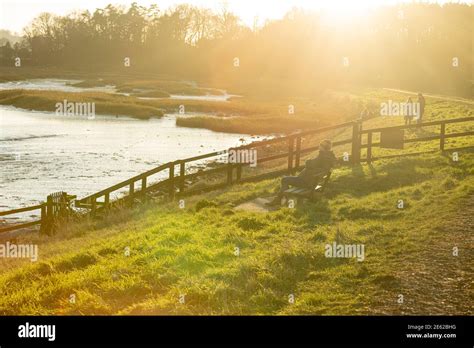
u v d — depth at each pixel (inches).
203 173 842.8
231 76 6432.1
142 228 604.4
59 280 444.8
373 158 864.3
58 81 5329.7
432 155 834.8
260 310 343.0
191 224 557.3
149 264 432.1
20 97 3125.0
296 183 624.7
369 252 430.0
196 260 427.8
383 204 581.9
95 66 7406.5
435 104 1909.4
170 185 828.6
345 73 4808.1
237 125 2324.1
